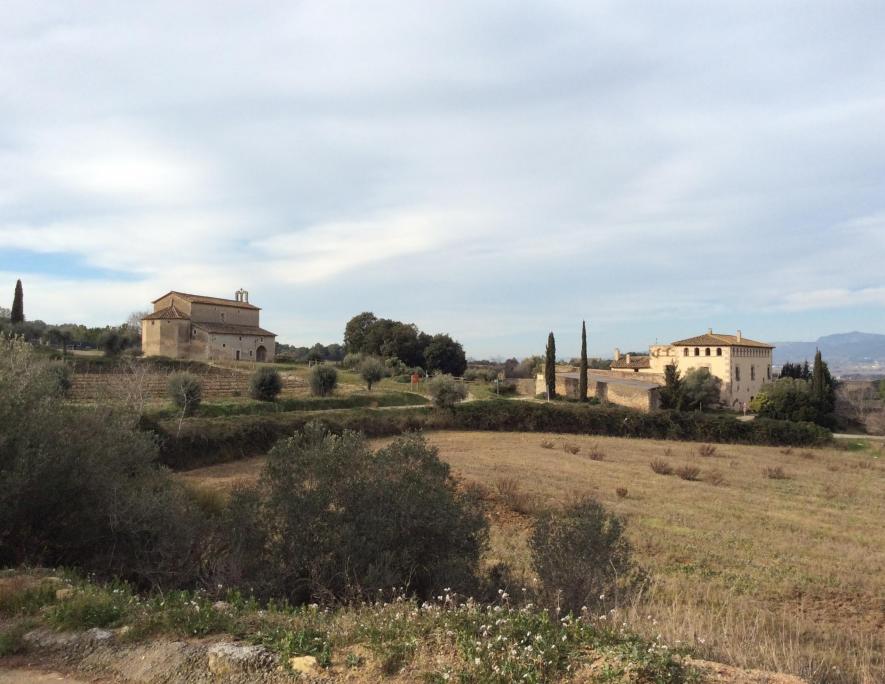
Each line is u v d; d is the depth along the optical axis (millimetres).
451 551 9766
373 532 9438
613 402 73062
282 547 9516
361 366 64188
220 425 34156
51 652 5996
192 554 10758
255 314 89438
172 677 5285
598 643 5199
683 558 14703
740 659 5934
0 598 7273
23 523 10406
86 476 10945
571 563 8781
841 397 83000
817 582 13062
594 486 26141
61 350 67062
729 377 82875
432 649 5238
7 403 10773
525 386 83188
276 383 49281
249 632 6086
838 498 27188
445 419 49500
